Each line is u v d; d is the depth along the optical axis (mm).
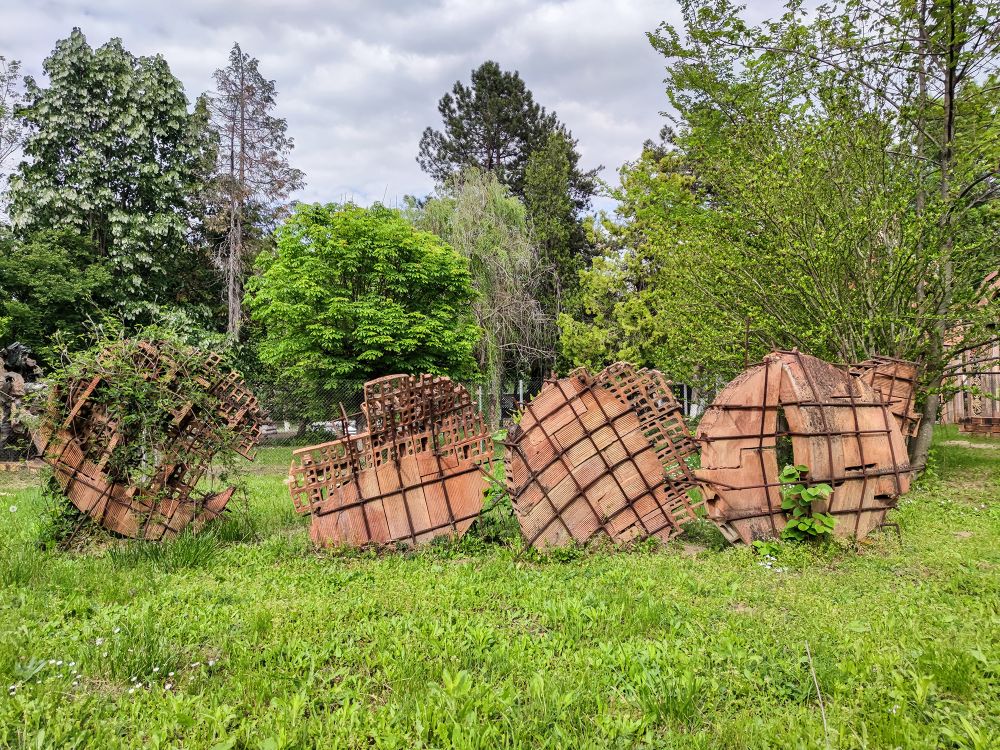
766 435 6902
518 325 27594
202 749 2807
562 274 34531
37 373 16188
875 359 9648
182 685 3488
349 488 6867
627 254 23703
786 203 10586
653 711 3121
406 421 6988
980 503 8914
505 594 5160
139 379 6992
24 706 3076
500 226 26516
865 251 10977
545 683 3379
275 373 23438
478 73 42125
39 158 25609
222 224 29484
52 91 25688
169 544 6453
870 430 7070
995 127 10383
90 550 6809
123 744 2879
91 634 4137
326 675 3650
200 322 27422
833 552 6258
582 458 6973
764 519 6785
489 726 2953
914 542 6648
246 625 4359
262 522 8047
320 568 6121
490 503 7746
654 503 7070
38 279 21609
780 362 6969
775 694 3334
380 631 4191
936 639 3930
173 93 27484
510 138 42094
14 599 4957
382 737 2900
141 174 26406
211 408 7371
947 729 2844
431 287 21047
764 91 11289
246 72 30984
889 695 3186
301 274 19344
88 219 25875
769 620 4336
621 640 4090
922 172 11125
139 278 24953
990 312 10328
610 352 24984
